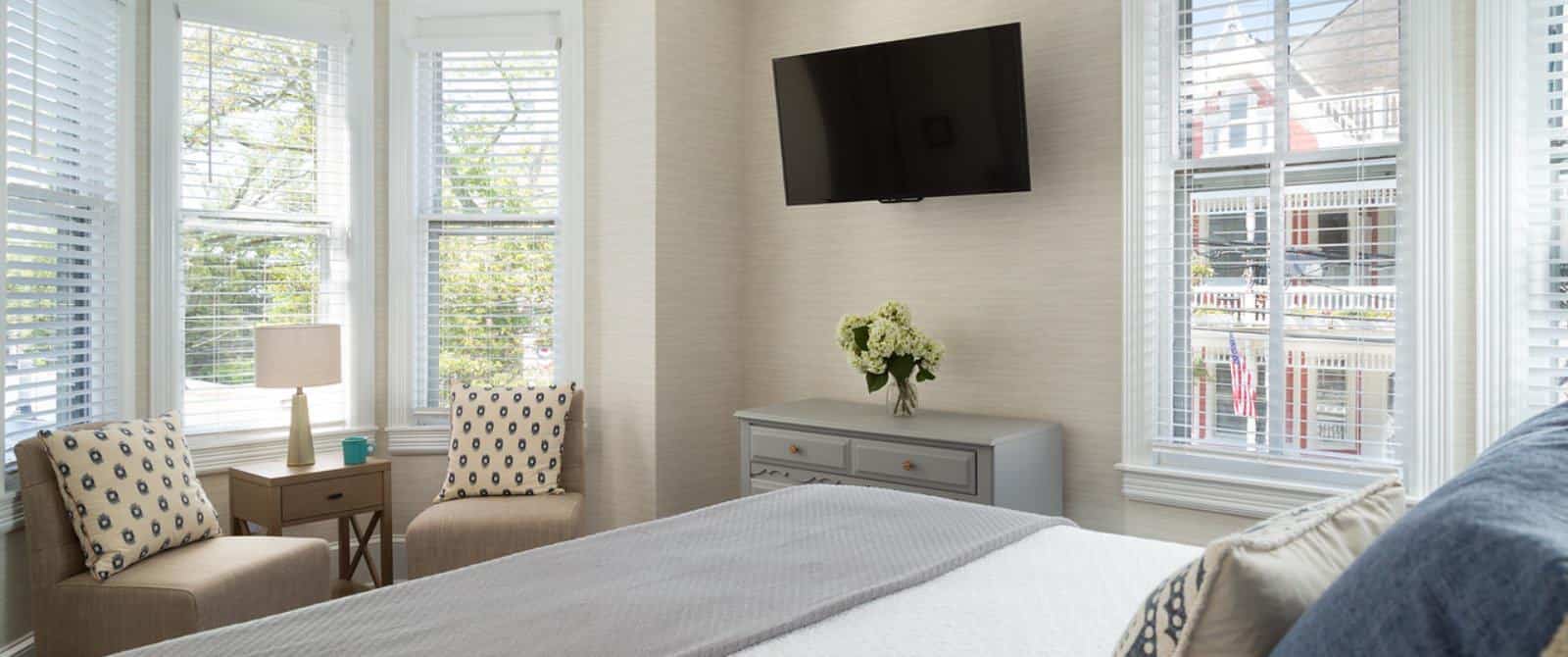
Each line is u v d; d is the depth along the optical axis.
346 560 3.62
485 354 3.98
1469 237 2.52
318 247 3.81
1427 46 2.55
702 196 3.91
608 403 3.90
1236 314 2.95
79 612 2.52
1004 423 3.20
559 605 1.50
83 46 3.12
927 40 3.17
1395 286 2.67
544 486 3.50
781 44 3.96
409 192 3.89
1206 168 2.98
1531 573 0.61
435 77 3.95
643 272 3.76
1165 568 1.70
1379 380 2.70
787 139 3.58
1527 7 2.46
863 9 3.71
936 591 1.58
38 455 2.56
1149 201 3.03
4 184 2.74
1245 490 2.85
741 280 4.10
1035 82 3.28
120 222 3.29
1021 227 3.32
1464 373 2.54
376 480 3.45
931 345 3.28
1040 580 1.64
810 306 3.90
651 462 3.76
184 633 2.46
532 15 3.92
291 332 3.29
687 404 3.86
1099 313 3.16
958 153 3.18
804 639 1.37
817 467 3.26
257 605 2.68
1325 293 2.78
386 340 3.89
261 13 3.61
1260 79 2.87
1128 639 1.05
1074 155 3.20
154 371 3.39
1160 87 3.04
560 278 3.98
